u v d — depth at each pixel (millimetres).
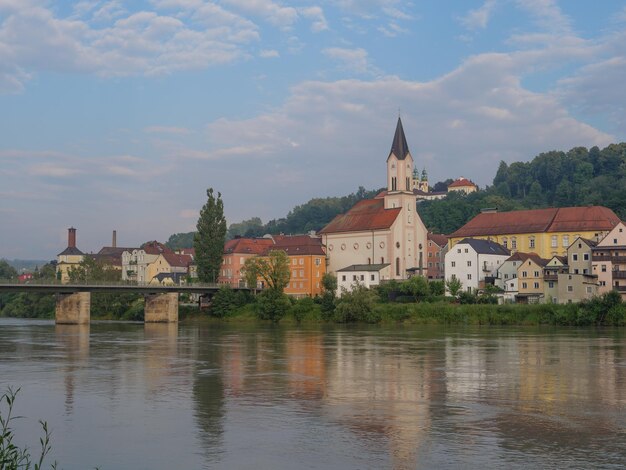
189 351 92188
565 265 166000
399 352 87812
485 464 35500
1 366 75000
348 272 195875
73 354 88250
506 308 150125
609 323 140750
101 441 40562
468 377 64438
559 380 62312
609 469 34625
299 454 37531
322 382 61938
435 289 175875
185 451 38406
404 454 37375
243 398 53906
